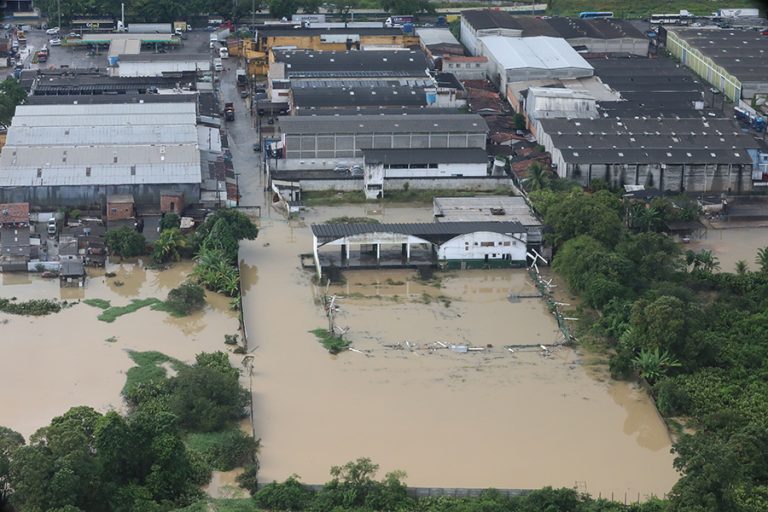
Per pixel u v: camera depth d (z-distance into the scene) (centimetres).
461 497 13312
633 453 14475
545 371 16325
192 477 13475
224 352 16575
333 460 14138
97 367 16088
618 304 17450
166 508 12712
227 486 13550
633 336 16462
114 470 12938
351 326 17500
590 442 14675
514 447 14500
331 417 15038
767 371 15938
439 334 17312
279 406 15250
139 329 17250
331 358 16525
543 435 14788
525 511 12875
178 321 17575
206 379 14975
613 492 13638
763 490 13300
